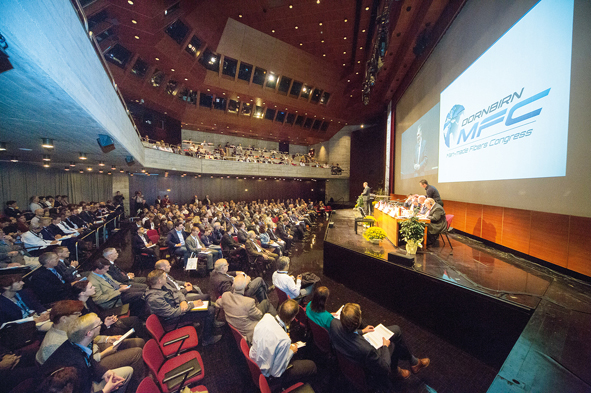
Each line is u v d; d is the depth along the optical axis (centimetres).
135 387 246
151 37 1018
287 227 1002
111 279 372
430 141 814
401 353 260
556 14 336
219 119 1780
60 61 231
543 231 370
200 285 525
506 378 161
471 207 568
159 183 1658
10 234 587
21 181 988
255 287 376
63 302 217
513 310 254
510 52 431
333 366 268
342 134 2394
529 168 391
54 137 452
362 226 770
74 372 166
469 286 298
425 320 345
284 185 2316
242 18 1237
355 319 209
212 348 328
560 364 166
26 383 185
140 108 1430
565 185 329
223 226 888
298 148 2606
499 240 475
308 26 1262
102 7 818
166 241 655
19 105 277
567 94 322
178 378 221
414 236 427
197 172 1495
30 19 178
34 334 267
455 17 639
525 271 347
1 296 279
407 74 1072
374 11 1047
